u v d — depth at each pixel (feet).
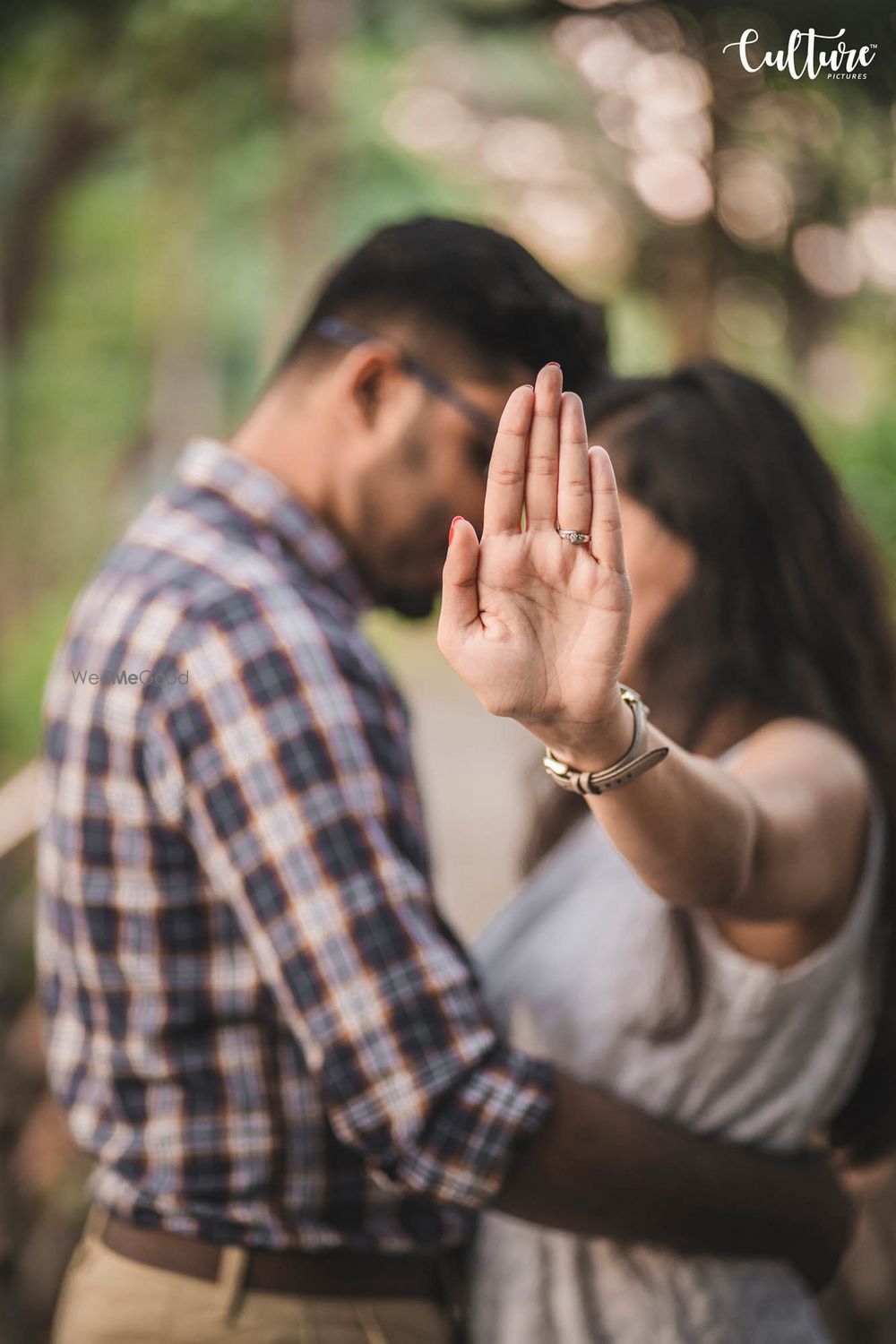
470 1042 4.18
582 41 15.47
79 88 25.50
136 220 52.26
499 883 17.61
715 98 12.97
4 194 37.04
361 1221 4.57
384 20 28.35
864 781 4.57
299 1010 4.21
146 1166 4.55
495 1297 4.98
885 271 13.97
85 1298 4.65
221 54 24.56
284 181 31.32
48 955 4.98
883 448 13.10
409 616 5.28
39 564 47.26
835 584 4.90
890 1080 4.97
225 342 58.34
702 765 3.70
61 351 52.60
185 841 4.45
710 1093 4.64
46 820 4.95
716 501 4.80
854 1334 8.43
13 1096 10.47
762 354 15.75
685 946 4.65
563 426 3.19
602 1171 4.23
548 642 3.24
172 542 4.77
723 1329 4.71
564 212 20.51
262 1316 4.42
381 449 4.94
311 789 4.26
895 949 4.82
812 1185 4.73
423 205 45.37
